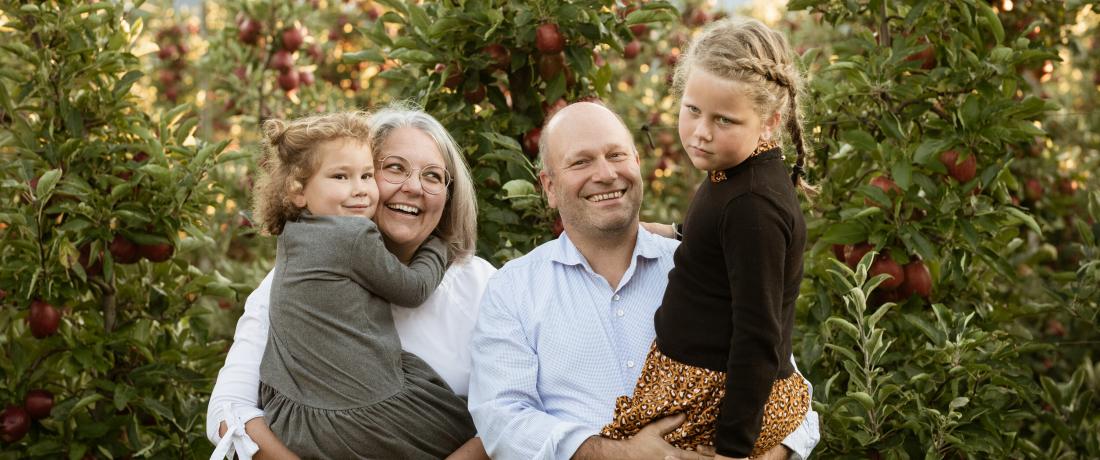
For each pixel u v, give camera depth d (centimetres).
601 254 254
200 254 562
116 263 366
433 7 369
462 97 355
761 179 213
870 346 309
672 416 226
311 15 606
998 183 354
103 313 380
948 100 356
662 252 256
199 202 370
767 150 219
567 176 247
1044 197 512
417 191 259
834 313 345
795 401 235
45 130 376
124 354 375
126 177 375
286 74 562
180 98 742
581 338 246
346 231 244
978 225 342
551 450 230
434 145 269
